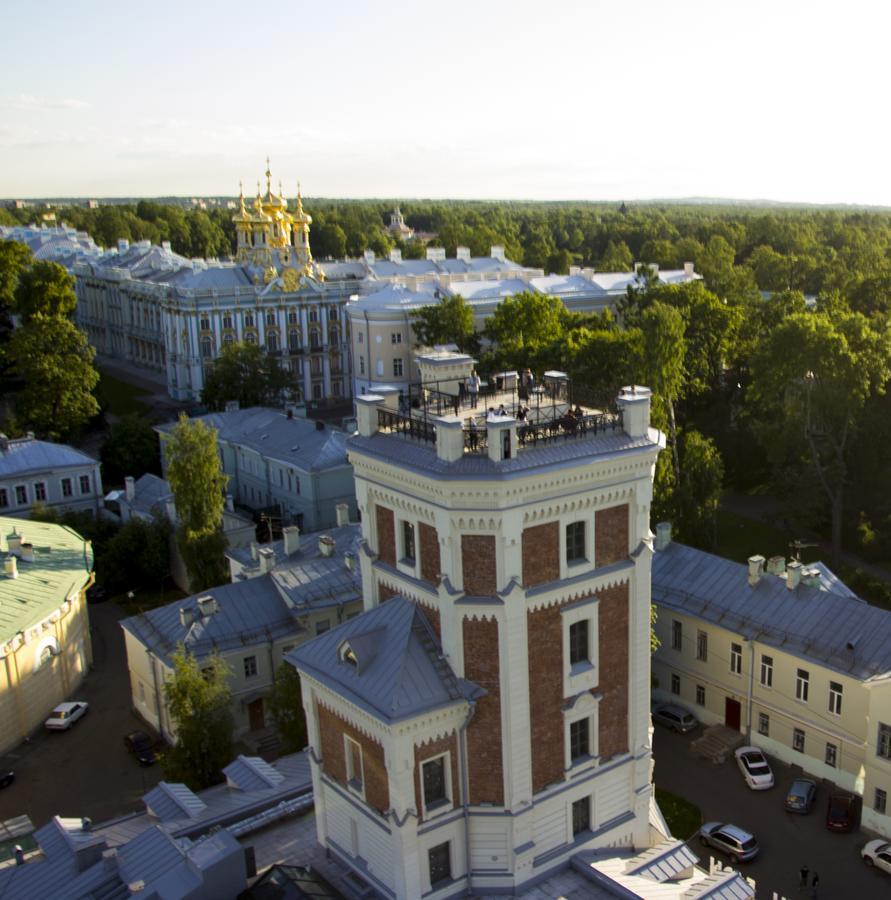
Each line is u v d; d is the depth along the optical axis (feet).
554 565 109.40
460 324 473.26
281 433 369.71
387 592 119.55
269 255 580.71
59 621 239.91
